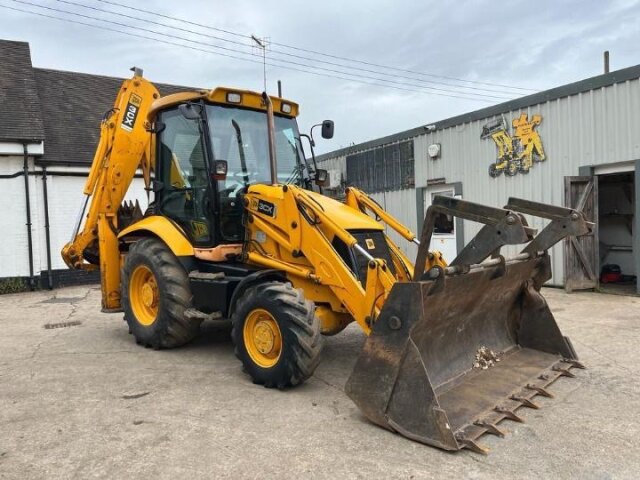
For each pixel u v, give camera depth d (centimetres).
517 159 1077
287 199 508
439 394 412
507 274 463
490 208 366
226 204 564
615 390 459
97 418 413
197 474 323
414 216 1338
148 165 747
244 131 593
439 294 384
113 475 323
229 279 536
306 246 489
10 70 1360
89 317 859
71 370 545
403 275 521
